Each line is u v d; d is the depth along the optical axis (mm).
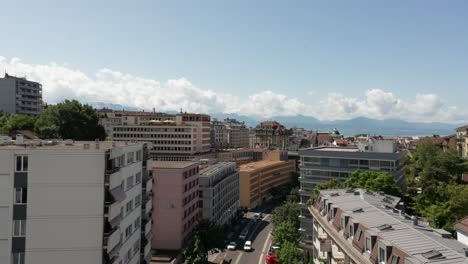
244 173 189125
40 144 58000
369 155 118125
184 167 109312
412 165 162500
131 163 61969
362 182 90500
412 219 47906
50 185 46094
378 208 52688
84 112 157250
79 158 46781
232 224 157875
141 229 69750
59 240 46188
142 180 70125
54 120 147875
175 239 105375
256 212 184875
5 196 45156
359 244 44562
